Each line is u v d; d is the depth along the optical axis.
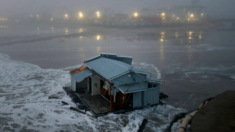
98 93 15.48
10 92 16.55
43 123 11.00
